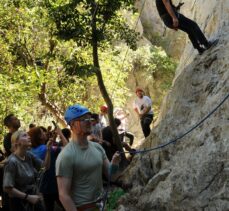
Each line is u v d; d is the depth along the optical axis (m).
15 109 14.08
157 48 19.52
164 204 6.18
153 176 7.12
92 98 16.19
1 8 14.39
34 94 14.59
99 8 10.27
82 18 10.30
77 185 4.02
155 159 7.36
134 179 7.54
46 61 14.88
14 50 15.38
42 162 5.65
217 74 7.11
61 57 12.54
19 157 5.30
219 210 5.39
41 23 13.86
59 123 16.59
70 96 15.56
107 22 10.45
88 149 4.08
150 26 21.25
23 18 14.53
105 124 11.37
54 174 6.73
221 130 5.96
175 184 6.11
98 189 4.11
